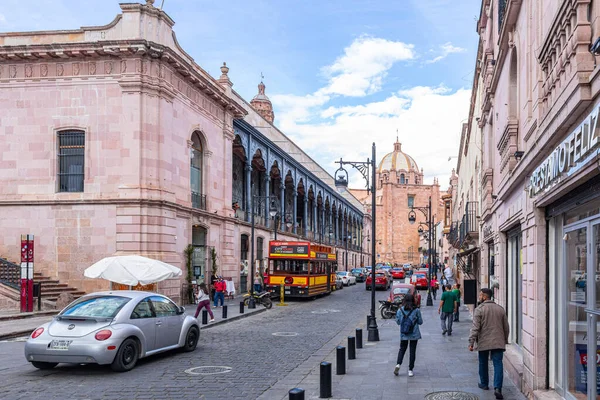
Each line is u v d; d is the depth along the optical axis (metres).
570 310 7.38
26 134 26.16
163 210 25.45
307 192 56.75
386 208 121.25
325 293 38.00
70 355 10.50
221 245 33.38
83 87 25.84
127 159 25.17
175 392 9.34
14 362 12.02
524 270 9.26
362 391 9.34
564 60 6.43
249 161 39.75
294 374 11.02
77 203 25.30
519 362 9.98
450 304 17.52
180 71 27.48
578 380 6.98
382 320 22.88
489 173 17.81
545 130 7.16
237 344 15.39
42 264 25.41
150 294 12.72
